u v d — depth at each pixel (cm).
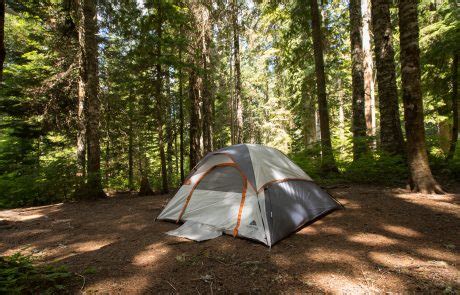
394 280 283
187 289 284
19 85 1186
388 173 770
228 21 1486
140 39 1012
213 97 1712
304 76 1402
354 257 340
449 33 868
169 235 461
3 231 557
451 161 795
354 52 1062
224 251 380
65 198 966
